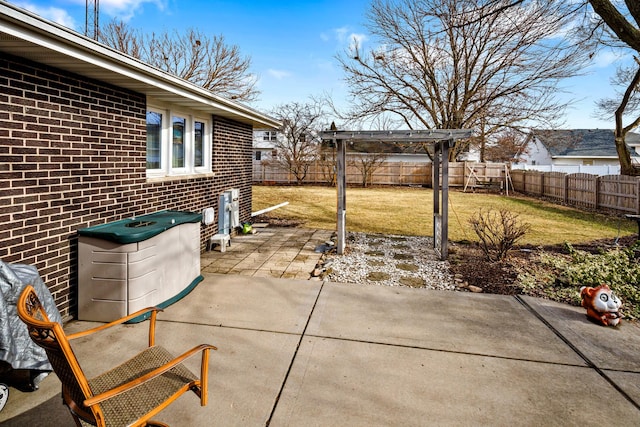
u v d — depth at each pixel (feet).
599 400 8.28
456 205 46.57
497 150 87.56
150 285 12.54
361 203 48.21
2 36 8.47
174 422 7.36
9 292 7.77
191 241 15.37
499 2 22.35
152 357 7.08
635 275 15.62
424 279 17.12
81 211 12.59
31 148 10.71
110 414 5.54
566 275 16.69
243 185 28.89
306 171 80.64
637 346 10.84
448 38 55.88
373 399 8.23
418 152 98.94
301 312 13.07
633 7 18.04
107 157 13.79
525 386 8.80
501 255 20.20
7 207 10.02
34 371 8.28
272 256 21.02
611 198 41.47
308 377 9.05
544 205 46.96
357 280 16.87
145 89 14.98
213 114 23.07
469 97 61.77
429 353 10.32
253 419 7.52
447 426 7.40
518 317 12.87
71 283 12.23
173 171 19.57
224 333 11.34
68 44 9.81
